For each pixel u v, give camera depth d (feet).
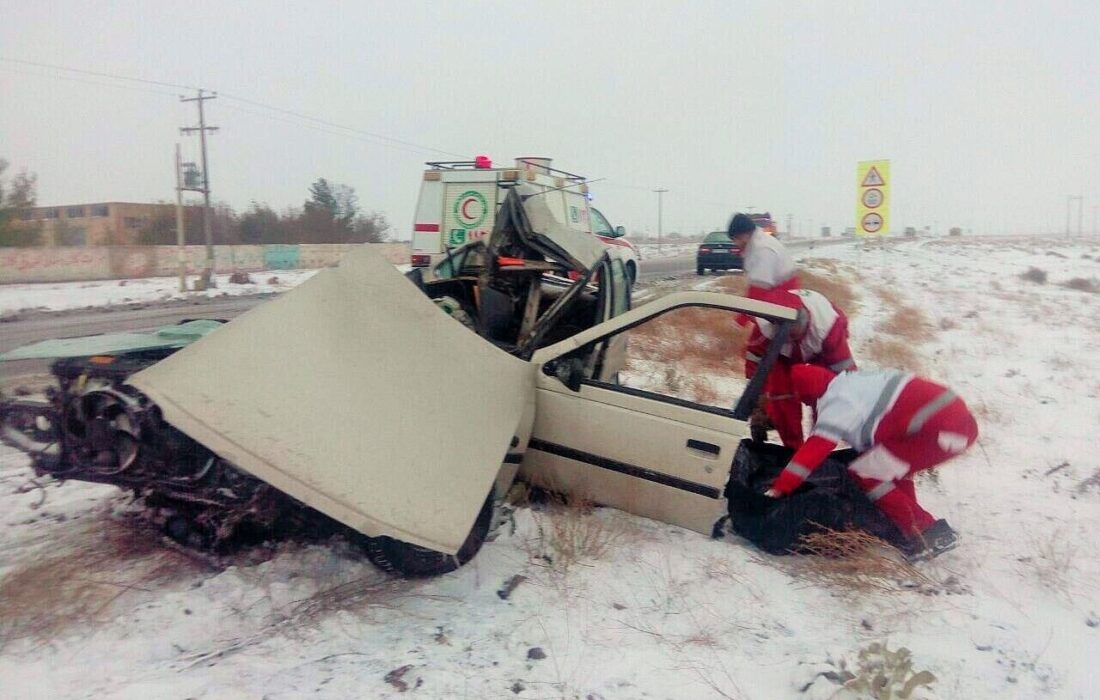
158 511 14.34
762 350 18.70
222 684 10.50
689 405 15.03
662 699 10.67
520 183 36.11
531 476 16.53
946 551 15.43
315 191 202.69
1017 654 12.19
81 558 13.89
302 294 13.80
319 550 14.40
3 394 18.44
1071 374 37.55
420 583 13.51
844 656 11.87
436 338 14.98
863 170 58.75
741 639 12.28
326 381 12.48
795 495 15.23
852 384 15.15
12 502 16.93
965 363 40.01
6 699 10.22
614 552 14.74
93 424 14.40
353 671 10.91
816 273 80.18
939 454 14.74
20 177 140.56
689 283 65.57
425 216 43.11
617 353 20.15
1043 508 18.69
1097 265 142.20
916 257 151.12
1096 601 14.12
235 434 11.05
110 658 11.24
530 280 20.94
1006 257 164.04
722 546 15.35
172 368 11.59
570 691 10.72
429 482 12.12
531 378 16.03
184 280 91.91
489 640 11.89
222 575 13.52
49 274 118.83
